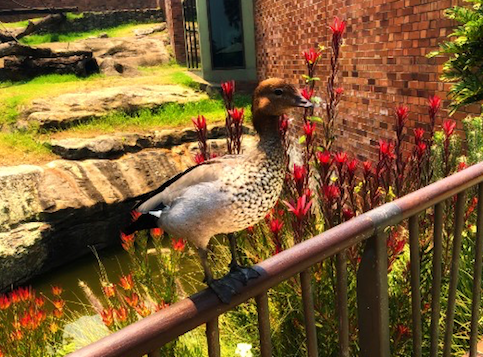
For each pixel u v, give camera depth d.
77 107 12.65
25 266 8.47
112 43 20.67
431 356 2.23
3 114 12.35
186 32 17.89
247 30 14.37
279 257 1.53
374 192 3.26
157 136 11.48
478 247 2.39
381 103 6.96
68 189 9.43
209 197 1.71
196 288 4.66
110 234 9.81
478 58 4.28
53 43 20.80
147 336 1.22
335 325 3.09
